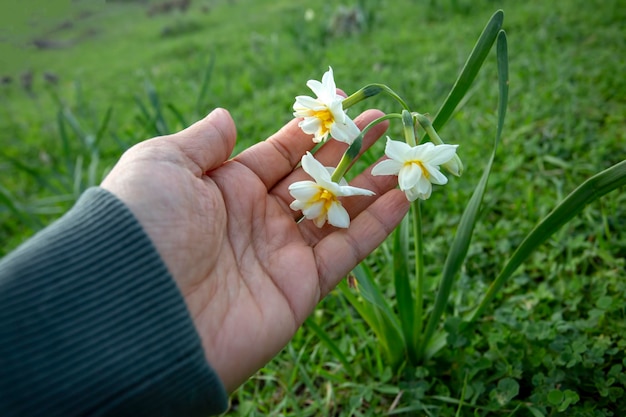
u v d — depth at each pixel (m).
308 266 0.22
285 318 0.21
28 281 0.16
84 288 0.17
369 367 0.28
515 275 0.31
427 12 0.80
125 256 0.18
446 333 0.27
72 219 0.19
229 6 1.12
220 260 0.21
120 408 0.16
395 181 0.24
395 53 0.67
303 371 0.27
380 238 0.22
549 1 0.71
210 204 0.21
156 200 0.19
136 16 1.16
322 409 0.27
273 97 0.61
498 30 0.21
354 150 0.21
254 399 0.28
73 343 0.16
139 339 0.17
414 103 0.52
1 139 0.67
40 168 0.58
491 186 0.39
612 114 0.43
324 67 0.66
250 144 0.49
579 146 0.40
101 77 0.82
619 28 0.58
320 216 0.21
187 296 0.19
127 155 0.21
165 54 0.87
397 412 0.25
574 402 0.22
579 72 0.50
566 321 0.28
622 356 0.25
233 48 0.82
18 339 0.15
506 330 0.26
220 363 0.19
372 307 0.26
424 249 0.35
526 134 0.44
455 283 0.31
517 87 0.50
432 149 0.19
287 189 0.25
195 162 0.22
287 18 0.92
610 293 0.29
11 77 0.88
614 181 0.20
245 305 0.20
